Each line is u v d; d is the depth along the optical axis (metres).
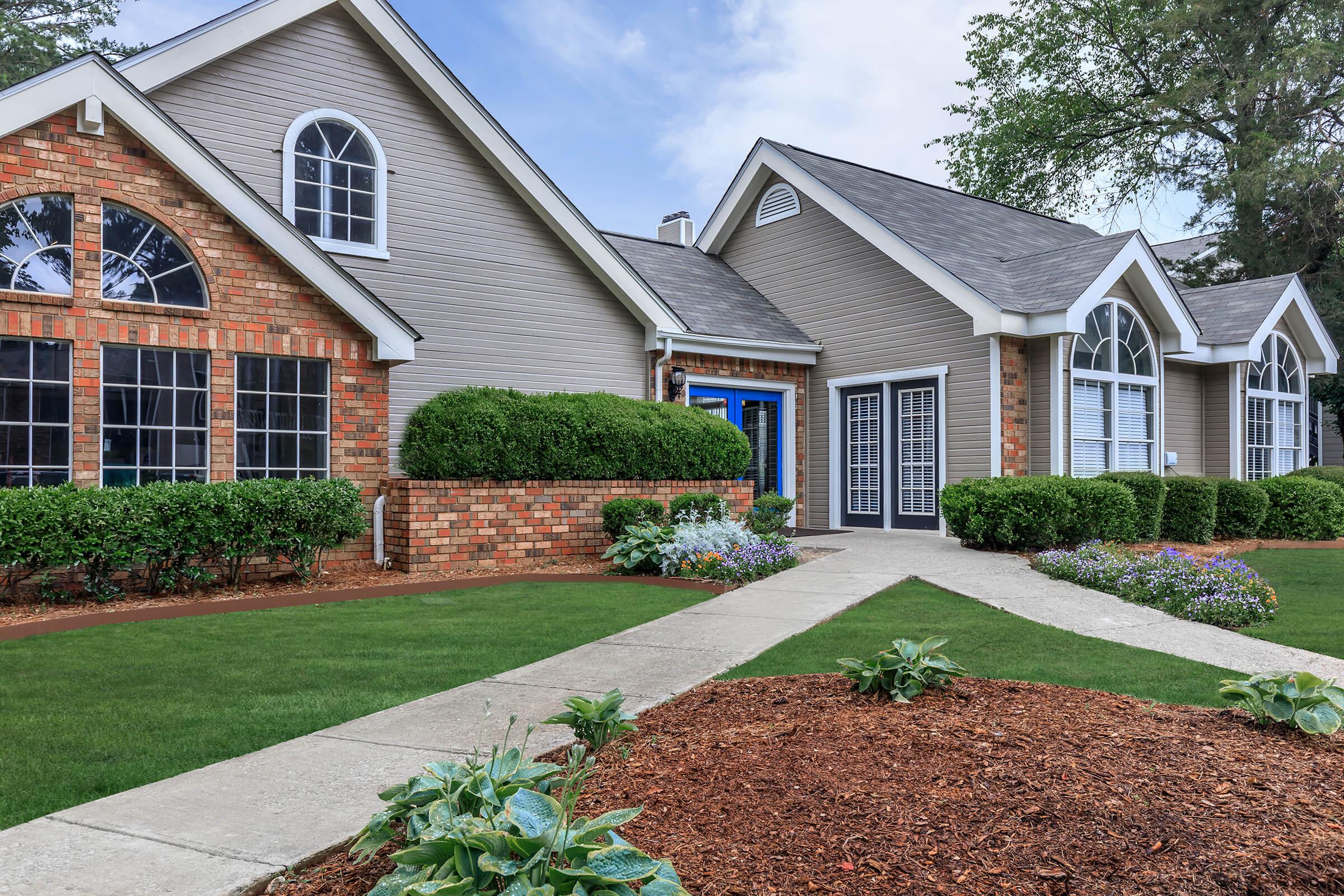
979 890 2.78
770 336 16.02
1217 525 14.38
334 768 4.03
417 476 10.93
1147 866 2.93
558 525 11.59
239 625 7.50
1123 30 27.55
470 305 12.87
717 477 13.29
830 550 12.21
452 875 2.49
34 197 8.66
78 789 3.86
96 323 8.92
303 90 11.69
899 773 3.63
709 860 2.95
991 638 6.93
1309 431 24.00
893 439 15.34
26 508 7.68
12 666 6.04
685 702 4.97
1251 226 24.28
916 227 15.92
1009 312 13.12
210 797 3.67
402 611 8.17
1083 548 10.44
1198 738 4.18
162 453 9.38
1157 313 14.78
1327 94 23.36
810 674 5.56
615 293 14.17
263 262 9.93
